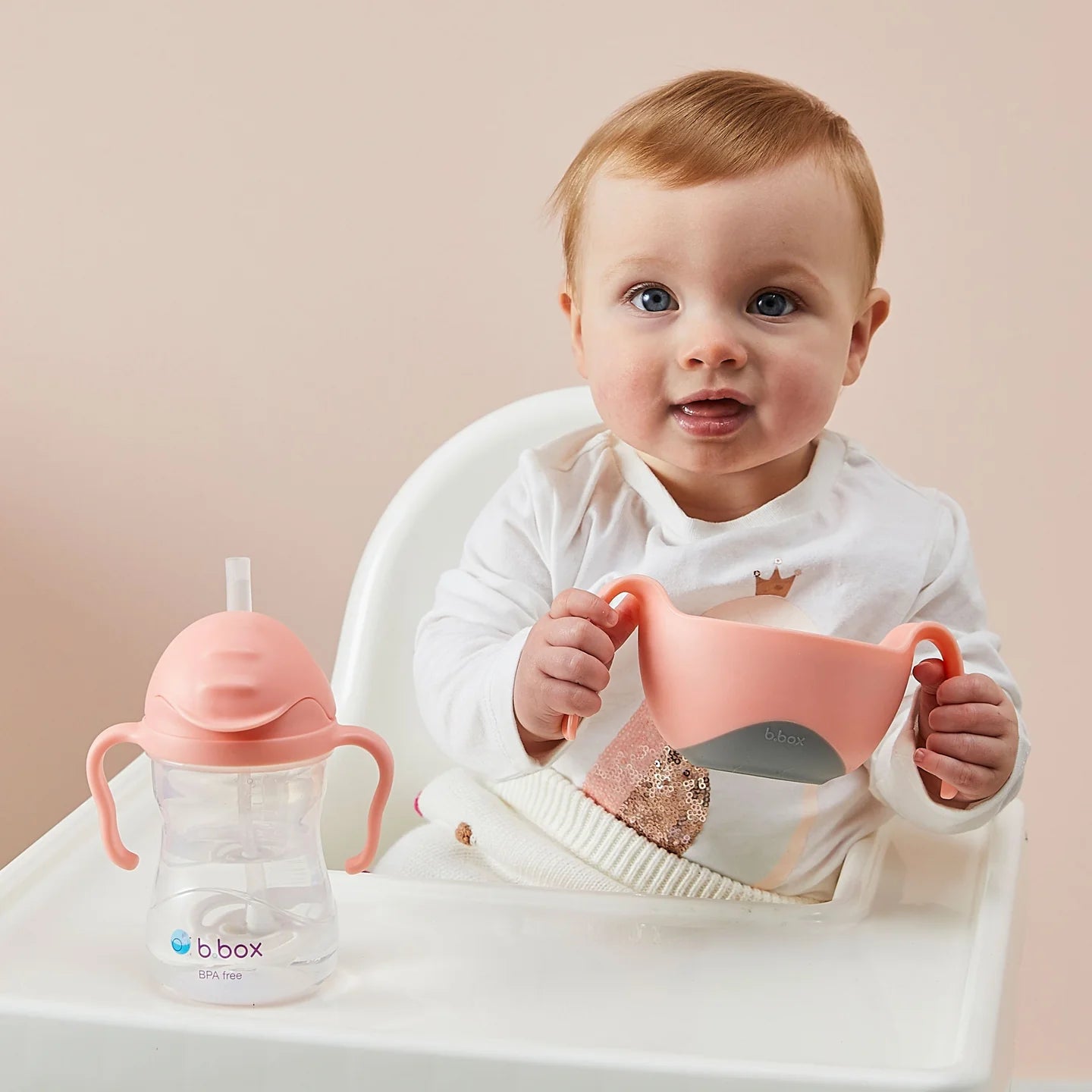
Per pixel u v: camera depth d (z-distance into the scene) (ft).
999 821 2.76
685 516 2.83
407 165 4.82
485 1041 1.76
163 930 1.95
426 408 4.94
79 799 5.23
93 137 4.88
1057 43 4.55
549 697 2.27
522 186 4.79
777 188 2.48
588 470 2.96
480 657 2.69
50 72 4.85
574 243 2.76
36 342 4.99
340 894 2.36
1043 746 4.87
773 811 2.74
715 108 2.57
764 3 4.63
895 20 4.60
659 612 2.13
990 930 2.22
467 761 2.64
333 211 4.86
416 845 3.12
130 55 4.83
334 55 4.79
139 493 5.07
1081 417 4.71
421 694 2.83
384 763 2.06
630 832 2.81
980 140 4.62
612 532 2.89
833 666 2.00
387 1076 1.77
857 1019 1.92
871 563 2.77
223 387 4.99
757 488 2.87
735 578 2.78
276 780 1.99
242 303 4.93
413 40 4.76
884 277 4.71
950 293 4.70
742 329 2.50
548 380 4.88
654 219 2.49
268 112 4.83
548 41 4.72
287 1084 1.79
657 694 2.13
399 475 4.99
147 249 4.93
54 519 5.09
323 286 4.91
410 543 3.60
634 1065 1.72
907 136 4.64
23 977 1.98
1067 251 4.64
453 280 4.86
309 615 5.09
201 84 4.83
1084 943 4.93
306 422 4.99
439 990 1.99
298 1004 1.93
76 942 2.13
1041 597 4.81
